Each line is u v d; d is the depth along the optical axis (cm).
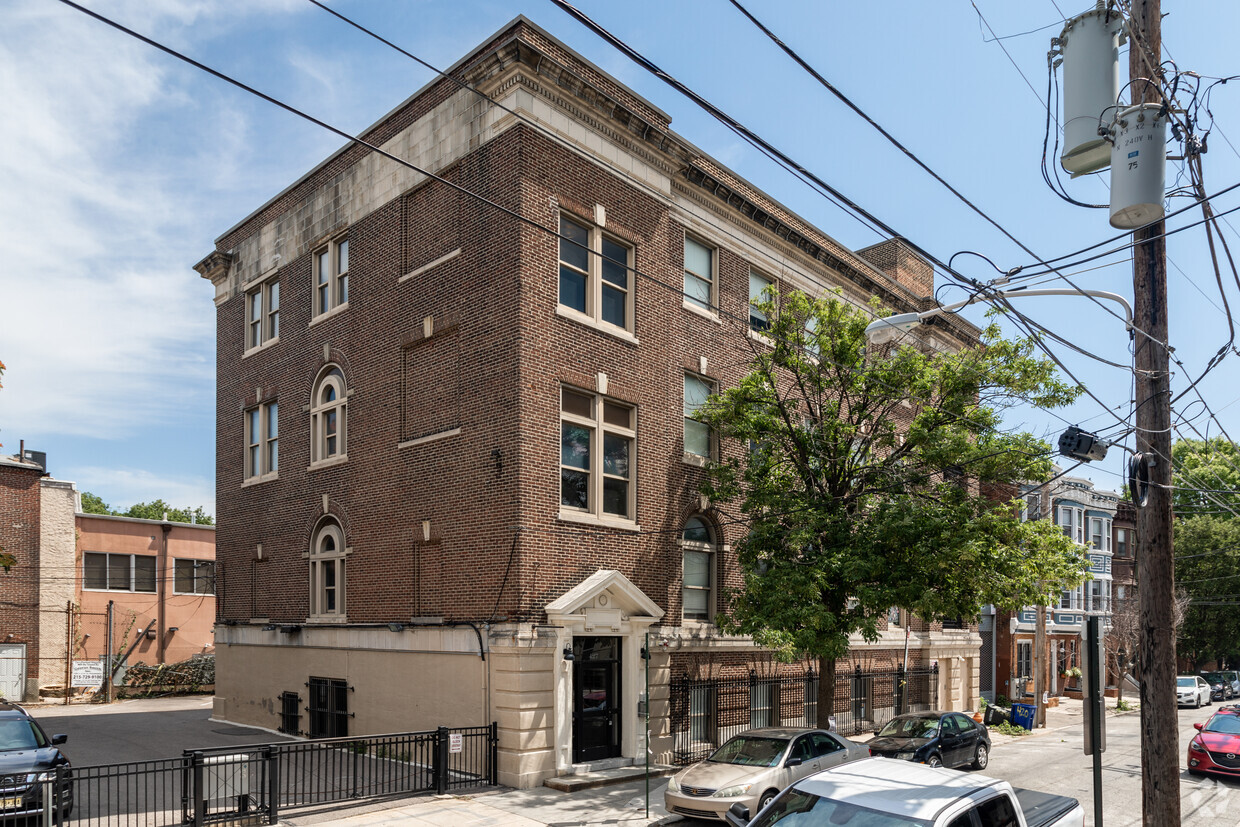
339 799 1516
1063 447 1228
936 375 1942
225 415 2817
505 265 1844
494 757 1706
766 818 795
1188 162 1088
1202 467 5572
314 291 2453
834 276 2759
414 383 2064
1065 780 1923
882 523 1761
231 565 2706
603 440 1975
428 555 1970
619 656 1925
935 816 723
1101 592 4569
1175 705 1087
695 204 2298
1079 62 1097
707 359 2286
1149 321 1120
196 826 1293
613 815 1471
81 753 2055
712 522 2253
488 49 1941
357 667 2123
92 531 3625
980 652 3878
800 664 2470
